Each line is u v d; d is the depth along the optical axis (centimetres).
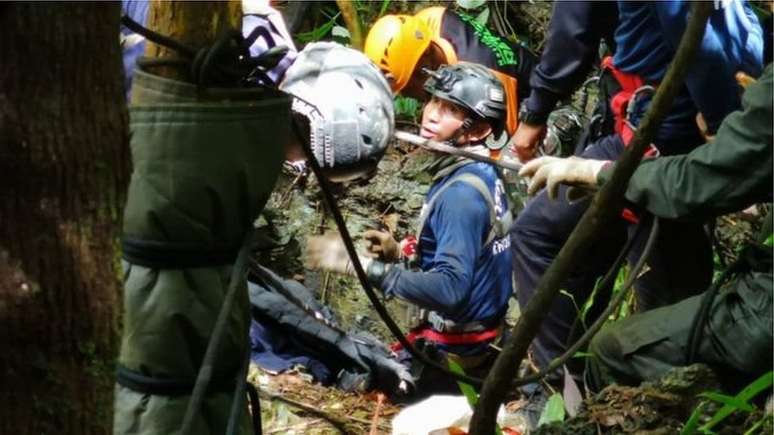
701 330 315
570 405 386
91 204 144
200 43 216
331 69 383
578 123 544
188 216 216
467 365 458
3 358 142
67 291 143
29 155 138
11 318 141
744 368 308
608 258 409
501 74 543
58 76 138
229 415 230
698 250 402
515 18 738
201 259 221
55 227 141
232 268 226
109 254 147
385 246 469
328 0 681
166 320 221
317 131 374
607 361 339
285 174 584
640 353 329
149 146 214
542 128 462
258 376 437
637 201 303
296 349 454
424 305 439
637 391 310
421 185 618
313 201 589
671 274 402
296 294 472
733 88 367
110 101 144
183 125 212
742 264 320
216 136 212
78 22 138
